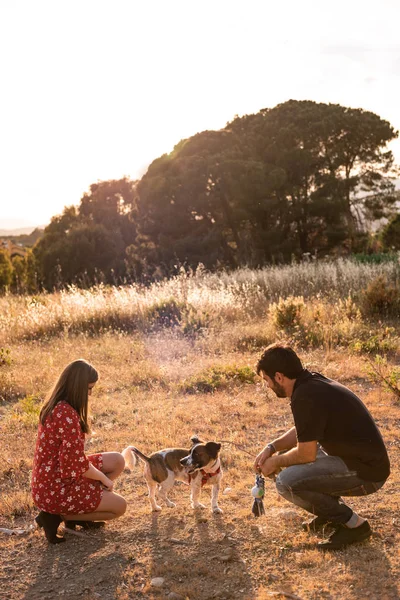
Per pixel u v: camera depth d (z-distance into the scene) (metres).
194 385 8.96
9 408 8.32
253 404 7.96
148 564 4.08
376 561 3.91
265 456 4.46
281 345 4.21
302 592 3.61
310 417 3.97
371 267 18.89
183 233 35.56
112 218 43.16
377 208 39.78
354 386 8.53
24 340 13.28
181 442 6.55
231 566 3.98
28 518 4.96
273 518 4.68
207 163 33.53
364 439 3.99
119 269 37.72
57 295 19.97
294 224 36.75
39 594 3.78
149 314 14.06
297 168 35.34
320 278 17.66
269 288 17.62
